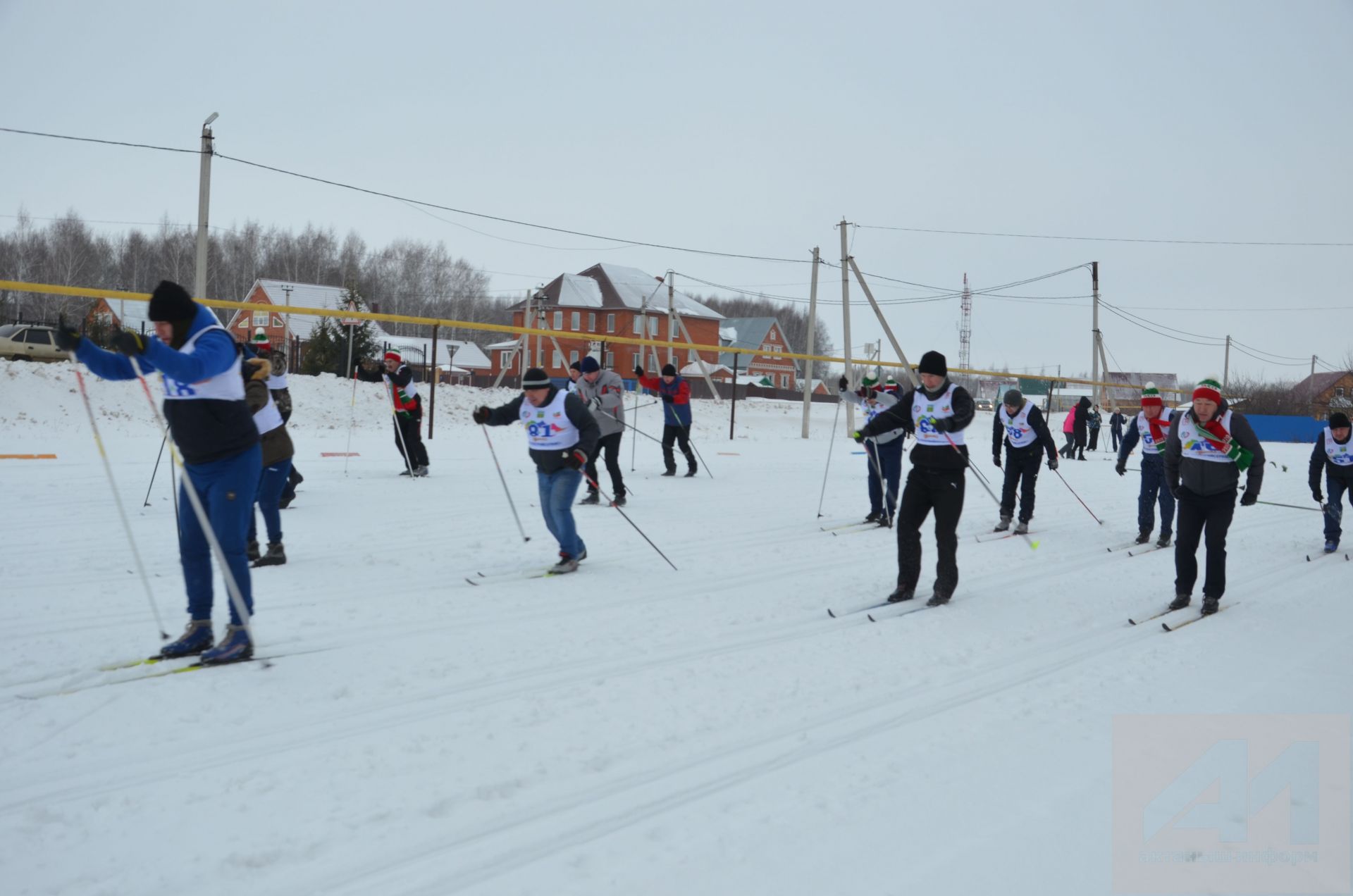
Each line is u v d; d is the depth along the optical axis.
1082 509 10.66
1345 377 56.16
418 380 32.03
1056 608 5.58
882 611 5.29
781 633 4.80
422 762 3.01
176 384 3.81
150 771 2.88
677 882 2.31
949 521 5.57
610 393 9.32
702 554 6.95
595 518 8.52
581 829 2.60
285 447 5.97
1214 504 5.54
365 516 8.13
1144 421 8.05
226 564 3.89
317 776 2.88
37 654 3.96
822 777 2.98
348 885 2.28
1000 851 2.51
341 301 42.88
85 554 6.06
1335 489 7.98
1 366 18.08
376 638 4.38
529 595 5.39
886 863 2.43
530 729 3.32
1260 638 4.96
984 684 4.03
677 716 3.51
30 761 2.92
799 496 10.67
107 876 2.29
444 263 70.00
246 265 61.12
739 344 63.28
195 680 3.70
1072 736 3.39
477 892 2.26
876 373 9.09
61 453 12.23
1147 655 4.57
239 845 2.45
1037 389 53.00
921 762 3.12
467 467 12.41
